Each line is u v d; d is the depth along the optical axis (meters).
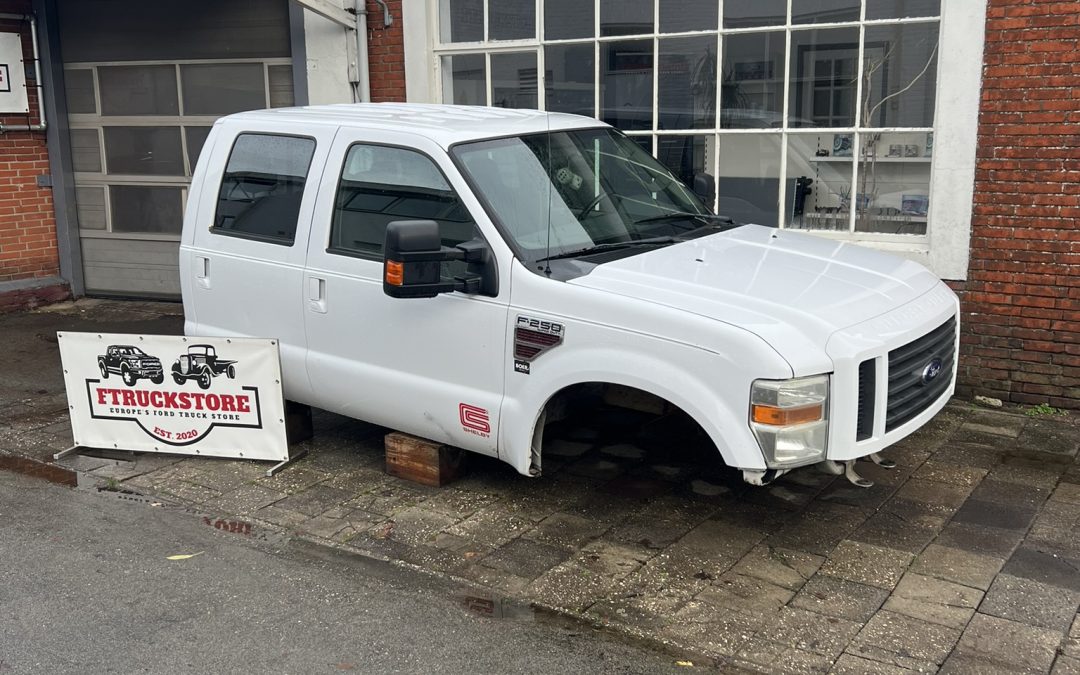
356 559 4.63
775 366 3.94
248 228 5.79
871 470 5.54
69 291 10.80
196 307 6.09
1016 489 5.27
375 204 5.18
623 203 5.31
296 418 6.09
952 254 6.65
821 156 7.24
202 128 10.07
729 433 4.05
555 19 8.12
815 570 4.42
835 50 7.04
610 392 4.93
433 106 6.13
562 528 4.89
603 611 4.11
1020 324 6.54
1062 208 6.28
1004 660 3.70
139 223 10.53
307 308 5.48
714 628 3.96
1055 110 6.19
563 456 5.84
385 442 5.58
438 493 5.34
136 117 10.27
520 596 4.25
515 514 5.06
